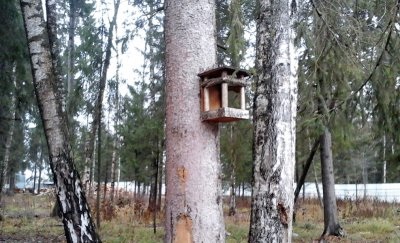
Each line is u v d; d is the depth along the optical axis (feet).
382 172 108.68
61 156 16.92
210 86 11.18
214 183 11.18
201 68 11.46
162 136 38.06
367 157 87.92
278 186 13.93
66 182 16.81
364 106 24.70
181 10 11.69
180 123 11.28
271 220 13.84
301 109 25.95
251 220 14.47
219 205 11.23
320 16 19.34
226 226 39.99
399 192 89.61
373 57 22.49
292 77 14.76
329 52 22.16
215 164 11.29
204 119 11.16
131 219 43.06
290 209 13.96
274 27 14.79
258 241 13.96
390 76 20.99
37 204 68.39
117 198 59.16
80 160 48.44
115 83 47.70
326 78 25.44
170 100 11.57
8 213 52.75
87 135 50.75
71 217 16.62
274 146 14.12
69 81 49.62
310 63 24.82
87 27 39.60
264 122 14.43
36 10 17.58
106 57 38.83
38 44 17.39
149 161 41.14
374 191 90.12
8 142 43.73
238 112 10.93
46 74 17.29
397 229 40.70
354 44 22.27
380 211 52.95
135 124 40.32
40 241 31.42
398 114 22.58
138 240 31.53
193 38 11.55
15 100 36.78
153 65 45.42
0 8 32.71
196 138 11.16
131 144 39.58
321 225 45.21
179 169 11.13
